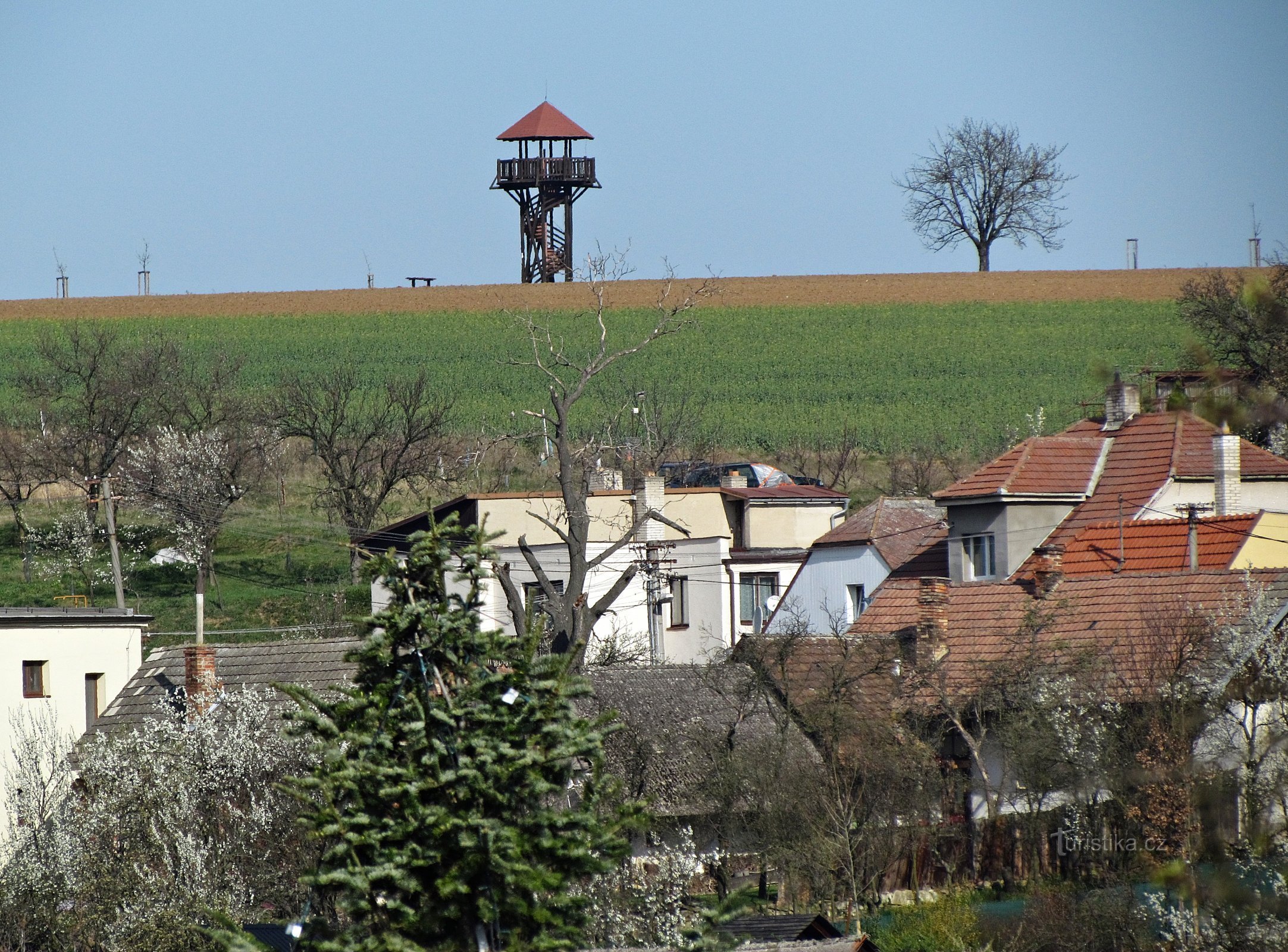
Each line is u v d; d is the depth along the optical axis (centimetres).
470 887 5391
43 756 11975
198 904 8819
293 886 9312
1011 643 11775
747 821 10688
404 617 5503
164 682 13012
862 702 11331
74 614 13538
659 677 12212
